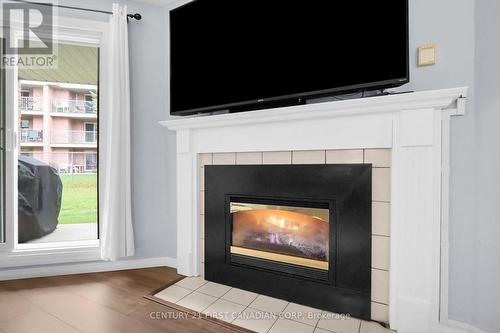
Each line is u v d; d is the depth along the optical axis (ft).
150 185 8.44
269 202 6.58
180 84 7.63
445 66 5.15
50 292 6.77
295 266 6.27
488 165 4.70
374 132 5.37
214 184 7.29
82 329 5.25
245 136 6.72
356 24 5.41
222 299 6.42
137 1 8.21
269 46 6.35
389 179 5.34
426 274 4.93
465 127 4.95
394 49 5.06
